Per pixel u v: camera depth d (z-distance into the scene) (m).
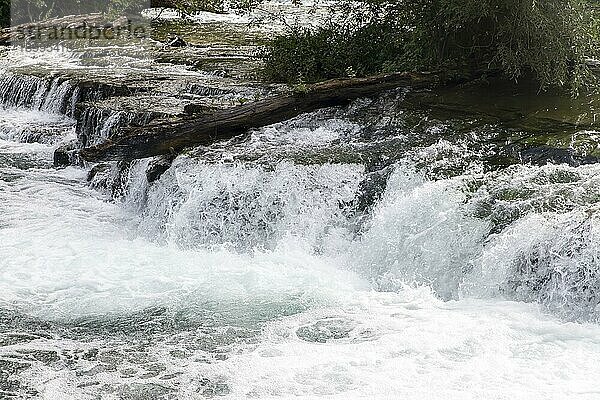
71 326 7.68
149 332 7.54
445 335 7.15
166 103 13.24
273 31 20.84
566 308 7.45
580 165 9.17
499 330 7.19
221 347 7.20
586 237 7.44
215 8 15.62
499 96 11.91
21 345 7.31
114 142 10.58
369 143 10.48
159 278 8.71
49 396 6.50
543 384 6.30
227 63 16.84
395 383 6.43
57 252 9.45
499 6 11.66
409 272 8.54
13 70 16.92
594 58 12.63
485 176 9.04
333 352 6.98
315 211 9.46
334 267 8.95
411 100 11.82
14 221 10.51
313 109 11.61
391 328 7.39
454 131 10.52
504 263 7.86
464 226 8.32
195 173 10.06
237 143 10.84
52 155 13.59
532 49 11.80
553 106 11.31
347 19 15.93
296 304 8.02
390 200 9.15
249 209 9.70
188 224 9.87
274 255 9.26
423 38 12.66
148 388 6.56
